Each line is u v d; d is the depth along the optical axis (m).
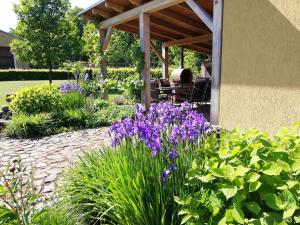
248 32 3.86
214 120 4.53
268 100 3.71
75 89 8.26
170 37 10.04
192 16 7.30
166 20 7.90
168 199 1.82
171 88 8.16
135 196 1.90
